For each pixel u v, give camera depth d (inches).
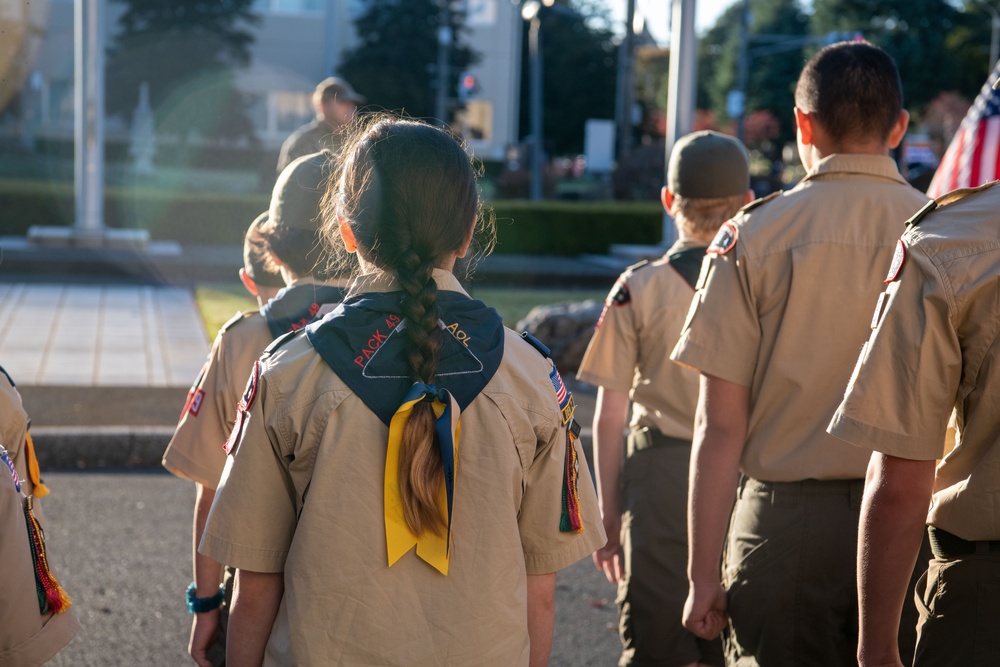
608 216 786.2
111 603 166.6
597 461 122.2
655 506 116.7
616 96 2119.8
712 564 91.3
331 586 61.0
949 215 69.5
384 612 61.2
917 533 68.7
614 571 125.9
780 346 89.9
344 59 1577.3
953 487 70.6
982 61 1871.3
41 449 241.1
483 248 77.2
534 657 68.0
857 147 93.1
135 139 1320.1
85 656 148.8
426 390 61.0
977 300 66.4
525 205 788.0
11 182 744.3
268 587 64.6
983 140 188.2
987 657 69.4
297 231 92.1
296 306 91.3
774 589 89.6
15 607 74.0
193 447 91.5
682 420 117.0
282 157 291.3
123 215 743.7
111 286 520.1
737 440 91.5
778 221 92.0
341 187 67.2
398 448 61.1
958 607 70.6
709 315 92.7
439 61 1573.6
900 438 67.9
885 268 89.0
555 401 67.0
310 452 62.7
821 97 93.4
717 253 93.8
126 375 310.0
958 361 67.7
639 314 118.3
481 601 62.3
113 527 201.3
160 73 1389.0
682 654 116.0
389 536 61.0
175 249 629.6
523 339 68.6
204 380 92.0
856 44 95.4
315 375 63.2
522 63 2096.5
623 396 121.2
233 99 1437.0
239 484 63.9
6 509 73.8
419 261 63.3
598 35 2155.5
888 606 69.2
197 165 1411.2
